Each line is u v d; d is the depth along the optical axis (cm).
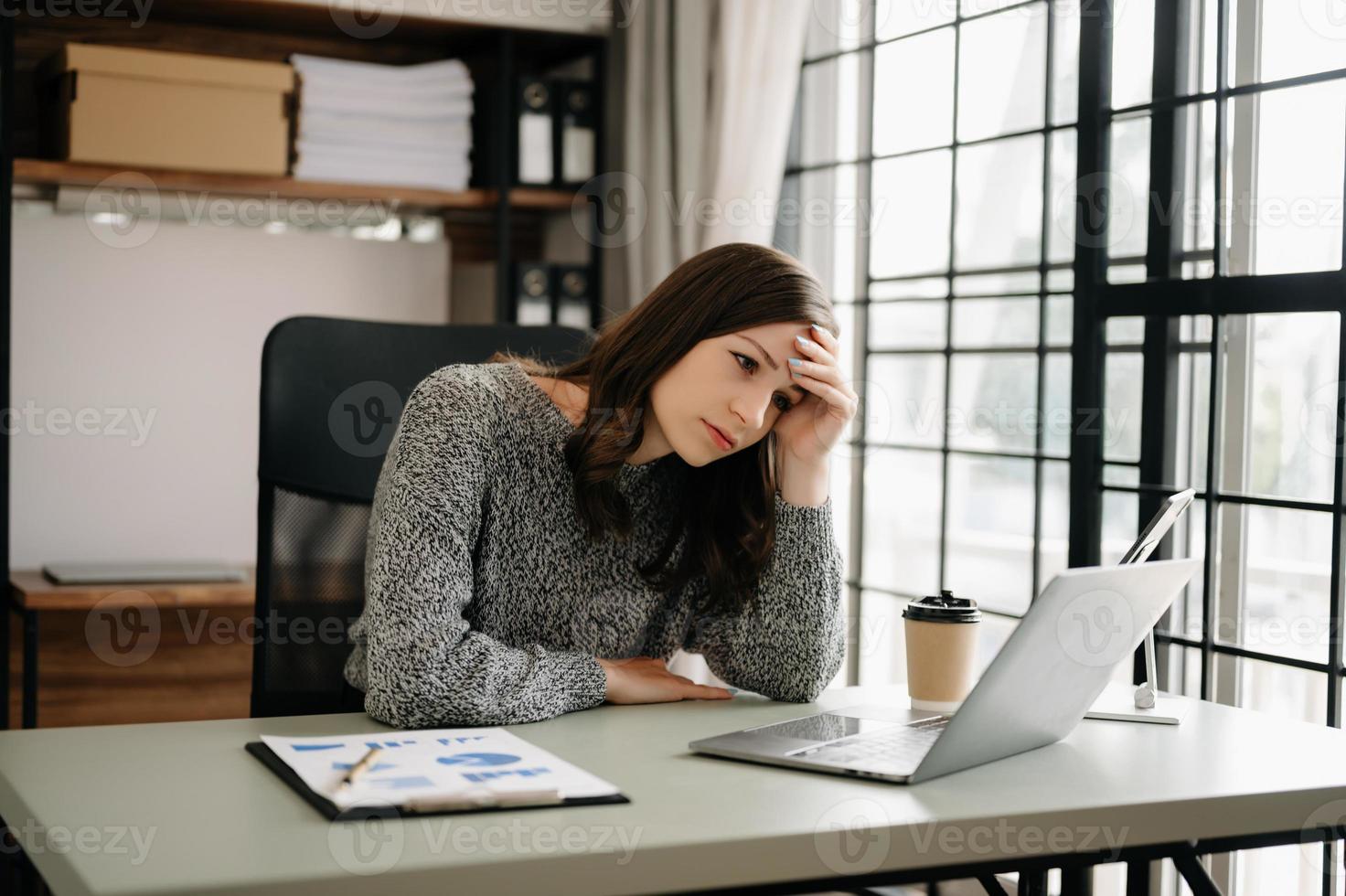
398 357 170
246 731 123
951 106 245
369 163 283
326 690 161
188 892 78
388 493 139
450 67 293
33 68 281
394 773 101
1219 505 194
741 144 269
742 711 138
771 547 150
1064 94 221
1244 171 189
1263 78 187
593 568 150
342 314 307
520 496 146
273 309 300
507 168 296
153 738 119
